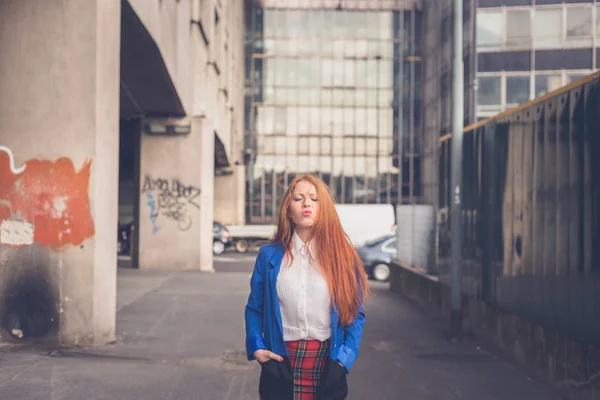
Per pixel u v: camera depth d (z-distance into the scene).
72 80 7.55
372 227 30.56
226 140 28.23
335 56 48.50
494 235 8.48
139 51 12.30
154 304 11.98
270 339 2.98
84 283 7.62
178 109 17.58
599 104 5.62
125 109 17.75
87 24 7.55
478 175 9.28
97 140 7.59
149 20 11.11
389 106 48.56
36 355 7.06
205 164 18.98
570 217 6.16
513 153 7.81
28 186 7.56
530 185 7.23
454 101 9.61
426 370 7.32
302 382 2.98
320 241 3.03
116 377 6.29
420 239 14.19
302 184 3.07
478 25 32.22
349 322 3.00
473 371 7.30
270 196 47.97
